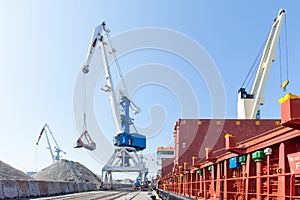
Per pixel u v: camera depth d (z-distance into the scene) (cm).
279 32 3691
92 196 4631
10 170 7800
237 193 842
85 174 12456
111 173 9112
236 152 803
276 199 632
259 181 684
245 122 2664
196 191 1409
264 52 3750
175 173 2352
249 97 3716
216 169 1145
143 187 7962
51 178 11069
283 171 579
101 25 7744
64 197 4403
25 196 4359
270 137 636
